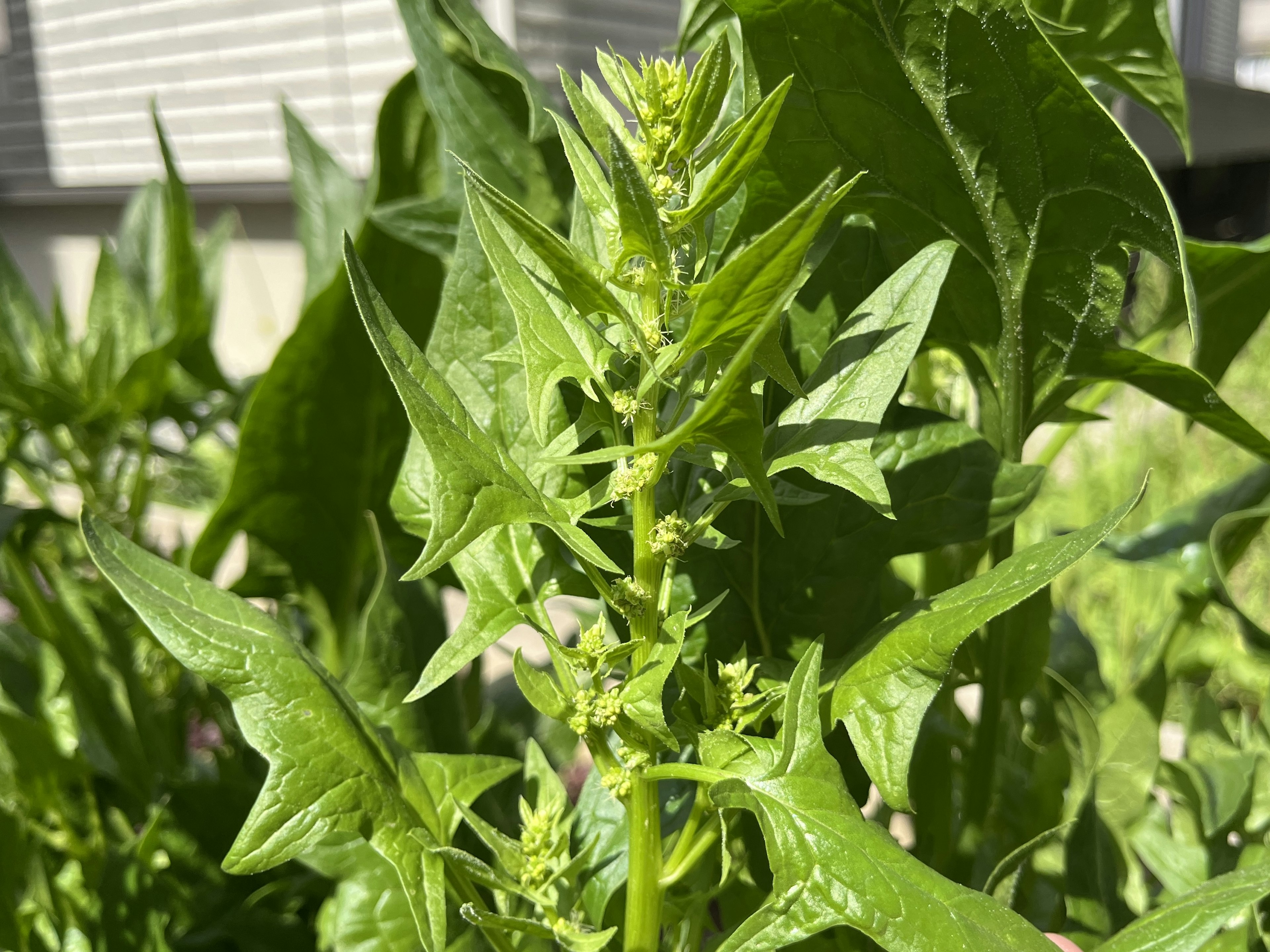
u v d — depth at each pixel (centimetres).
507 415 40
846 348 35
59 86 308
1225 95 301
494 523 30
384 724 46
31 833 61
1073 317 43
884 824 57
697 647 43
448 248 52
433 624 51
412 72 59
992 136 38
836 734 45
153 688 69
